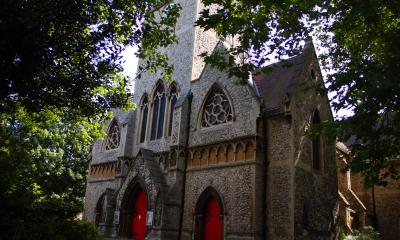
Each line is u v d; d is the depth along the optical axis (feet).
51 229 41.04
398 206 89.66
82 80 44.45
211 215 70.23
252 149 65.98
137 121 96.73
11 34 35.70
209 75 79.41
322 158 73.51
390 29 45.39
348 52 57.88
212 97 78.07
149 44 55.98
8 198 40.81
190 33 91.09
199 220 70.49
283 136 64.95
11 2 34.50
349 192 89.35
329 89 41.88
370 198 94.73
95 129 75.46
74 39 42.09
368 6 34.71
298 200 61.87
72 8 38.60
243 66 47.44
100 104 50.67
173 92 89.40
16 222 38.86
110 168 98.53
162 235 69.46
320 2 44.32
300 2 43.42
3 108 44.09
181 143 77.25
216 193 68.59
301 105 68.95
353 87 40.09
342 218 78.64
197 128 77.61
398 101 35.42
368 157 39.29
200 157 74.54
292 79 71.36
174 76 90.07
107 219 84.64
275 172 63.98
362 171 41.42
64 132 126.11
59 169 124.36
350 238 72.95
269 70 49.39
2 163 43.14
